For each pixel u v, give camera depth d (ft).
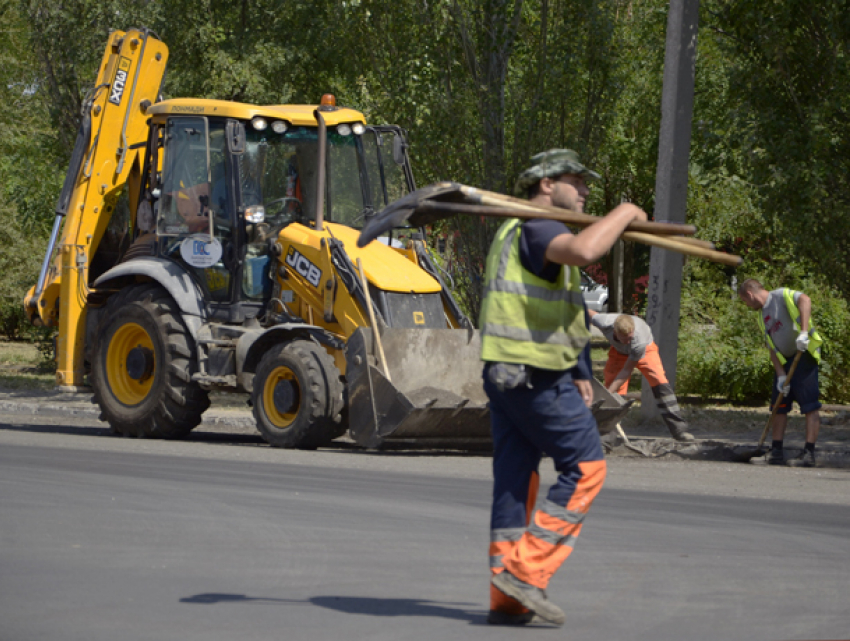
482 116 89.04
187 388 65.31
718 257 21.42
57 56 111.14
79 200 73.41
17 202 142.31
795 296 56.03
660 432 71.97
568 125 92.73
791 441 65.31
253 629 21.89
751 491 45.50
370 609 23.75
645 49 120.78
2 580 26.14
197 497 39.75
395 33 93.40
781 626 22.53
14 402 91.86
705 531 34.99
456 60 90.99
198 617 22.82
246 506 37.93
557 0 91.09
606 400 58.65
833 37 68.64
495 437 23.41
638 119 123.54
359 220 67.00
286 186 65.92
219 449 58.70
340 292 61.31
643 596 25.34
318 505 38.63
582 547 31.76
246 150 65.00
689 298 104.47
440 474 49.39
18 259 140.77
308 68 106.11
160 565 28.07
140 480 44.11
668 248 21.63
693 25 74.59
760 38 71.51
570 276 22.16
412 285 62.03
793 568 29.09
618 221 21.15
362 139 67.51
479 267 92.84
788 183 70.28
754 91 74.23
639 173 124.88
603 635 21.71
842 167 73.72
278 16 103.65
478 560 29.50
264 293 65.31
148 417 66.18
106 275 68.69
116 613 23.12
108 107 74.54
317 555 29.73
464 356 60.75
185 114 66.28
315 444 59.77
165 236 67.31
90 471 46.80
